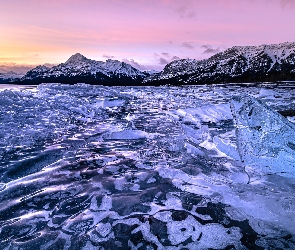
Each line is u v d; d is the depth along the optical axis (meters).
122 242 3.15
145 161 5.86
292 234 3.36
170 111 12.67
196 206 3.98
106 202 4.05
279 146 5.70
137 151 6.58
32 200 4.05
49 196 4.19
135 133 8.21
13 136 6.89
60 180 4.78
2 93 11.67
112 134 8.02
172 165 5.62
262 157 5.68
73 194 4.29
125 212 3.79
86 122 9.76
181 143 7.30
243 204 4.06
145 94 21.58
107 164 5.62
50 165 5.46
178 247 3.09
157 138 7.84
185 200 4.16
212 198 4.23
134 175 5.06
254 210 3.89
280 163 5.38
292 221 3.63
